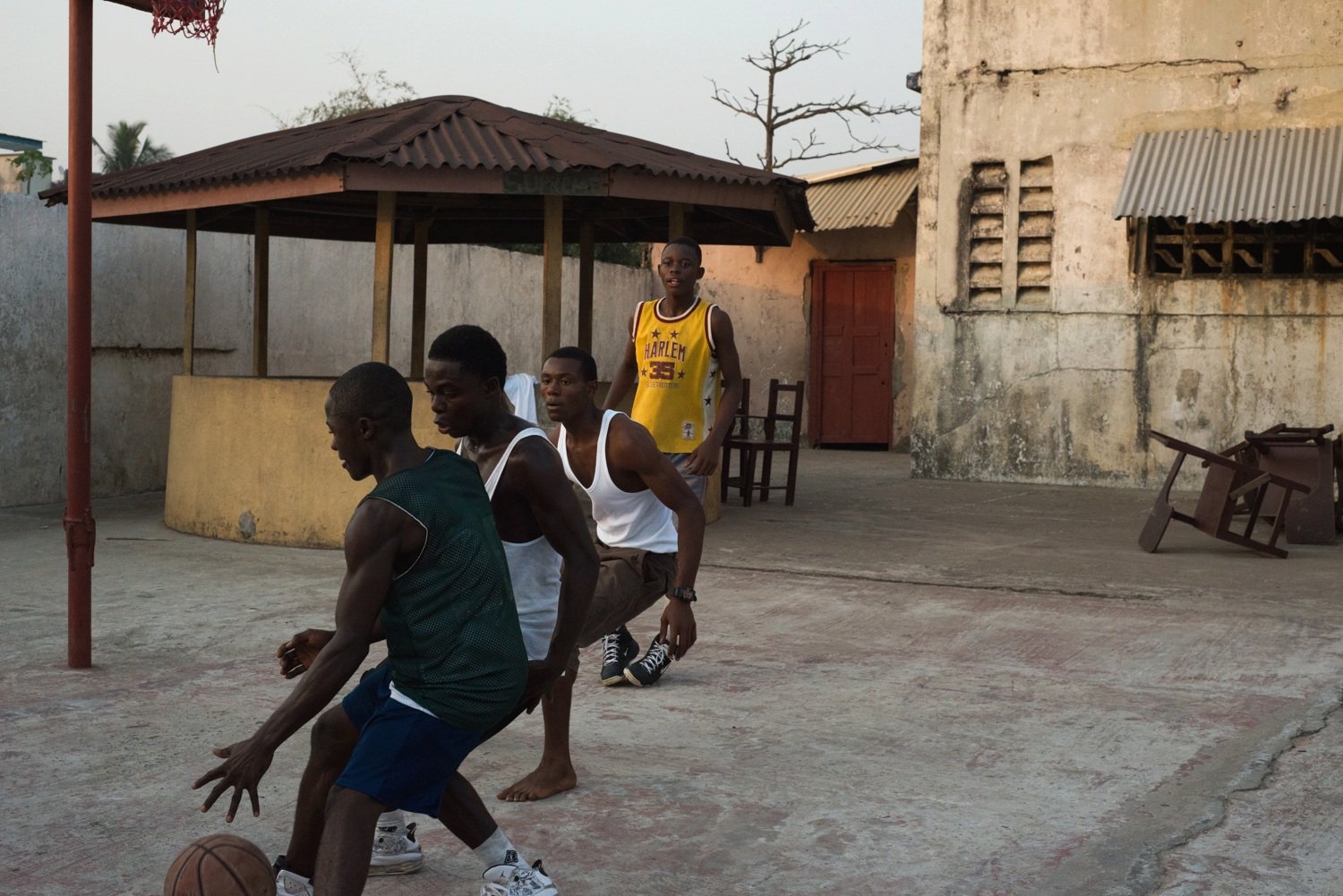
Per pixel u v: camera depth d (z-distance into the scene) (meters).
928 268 14.09
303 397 9.12
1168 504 8.98
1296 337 12.67
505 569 3.01
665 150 10.48
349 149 8.45
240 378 9.59
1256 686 5.51
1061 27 13.39
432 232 13.16
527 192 8.72
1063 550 9.10
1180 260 13.16
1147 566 8.44
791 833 3.87
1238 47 12.75
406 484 2.88
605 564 4.44
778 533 9.81
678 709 5.18
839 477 14.62
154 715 5.06
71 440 5.72
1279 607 7.11
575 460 4.45
